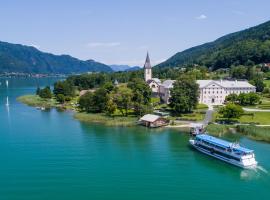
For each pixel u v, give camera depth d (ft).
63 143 459.32
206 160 391.86
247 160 364.58
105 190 302.86
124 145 451.94
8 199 284.82
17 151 418.92
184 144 461.37
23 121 629.92
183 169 359.25
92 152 416.05
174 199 286.46
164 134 524.93
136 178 331.16
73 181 321.93
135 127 581.94
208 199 287.48
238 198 289.33
